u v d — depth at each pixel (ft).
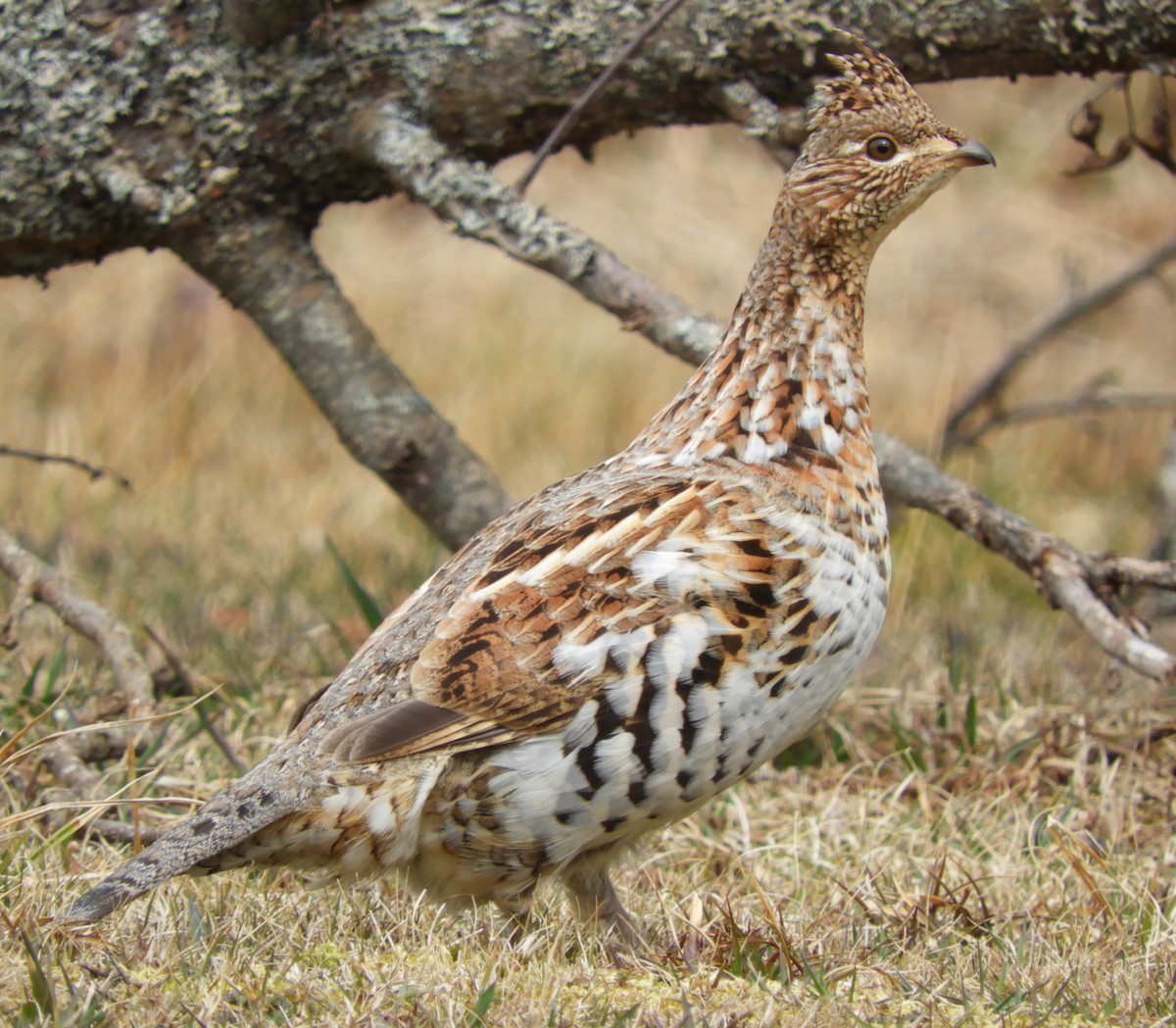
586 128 31.45
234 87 30.45
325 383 32.45
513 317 63.72
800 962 21.68
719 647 21.52
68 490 50.06
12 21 30.07
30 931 20.54
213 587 42.32
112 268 63.00
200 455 54.24
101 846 25.85
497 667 21.20
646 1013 19.54
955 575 46.47
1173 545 42.91
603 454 55.98
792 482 23.15
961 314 64.59
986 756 32.76
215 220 31.53
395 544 47.60
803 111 29.94
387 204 70.90
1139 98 73.05
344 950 21.86
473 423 56.75
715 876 27.63
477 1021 19.15
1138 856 28.12
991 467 53.06
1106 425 58.49
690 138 75.41
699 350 29.32
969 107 78.18
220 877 23.91
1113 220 70.90
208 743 30.81
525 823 21.49
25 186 30.60
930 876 25.64
